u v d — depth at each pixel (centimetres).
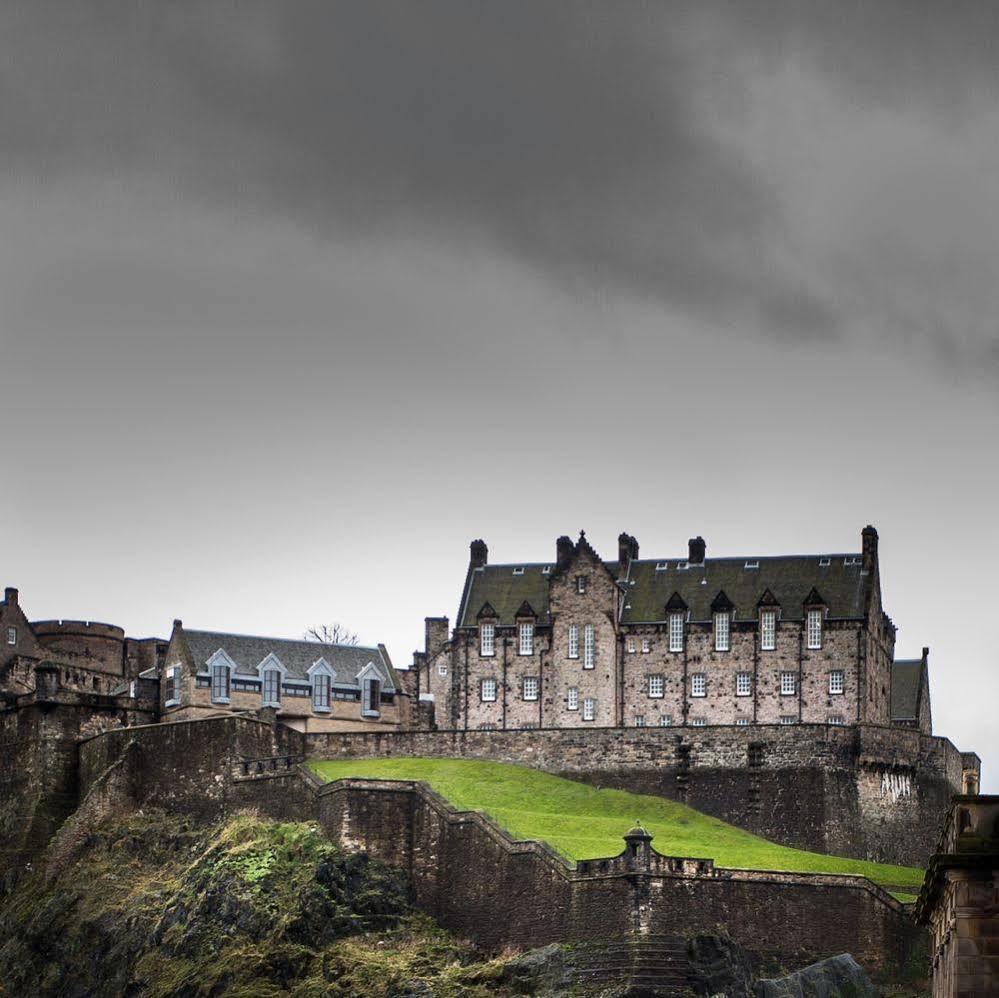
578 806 18888
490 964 16125
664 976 15688
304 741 19750
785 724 19538
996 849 7619
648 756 19688
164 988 16725
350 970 16138
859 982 16050
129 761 19362
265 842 17638
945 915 8069
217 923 16988
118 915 17825
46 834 19675
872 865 17938
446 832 17288
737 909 16262
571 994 15650
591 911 16112
